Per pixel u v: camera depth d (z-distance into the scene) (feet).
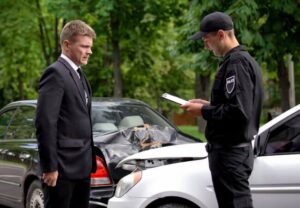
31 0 80.18
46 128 18.43
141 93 114.32
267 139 21.18
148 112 32.48
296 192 20.51
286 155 20.88
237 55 17.99
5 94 126.21
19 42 80.02
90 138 19.72
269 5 44.37
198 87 88.48
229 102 17.74
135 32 69.26
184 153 23.58
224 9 43.78
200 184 22.00
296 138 21.03
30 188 30.48
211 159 18.66
